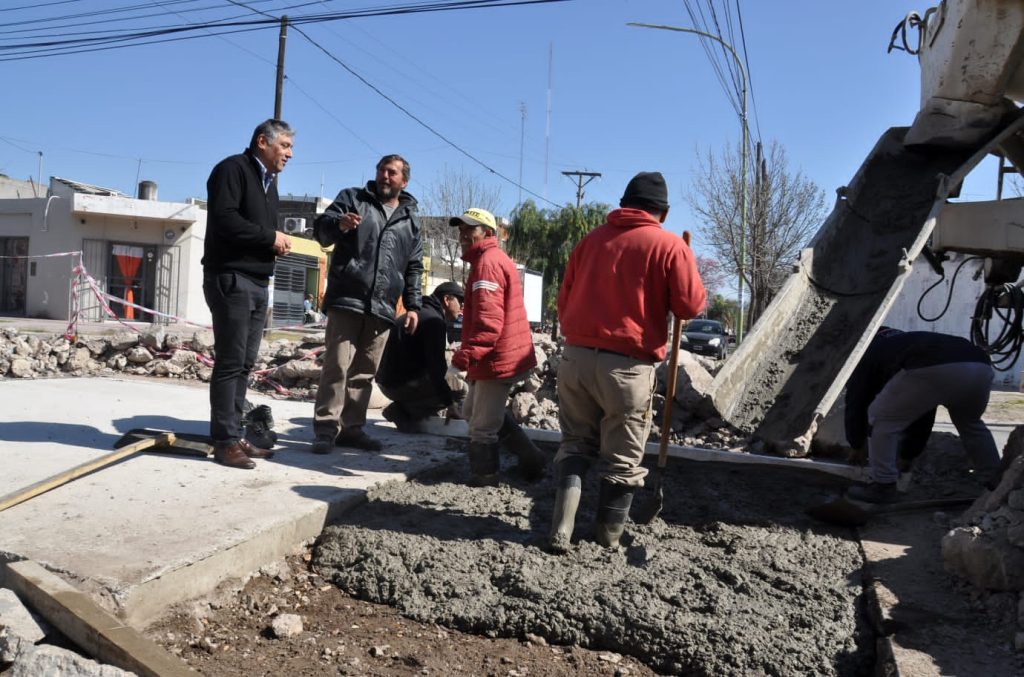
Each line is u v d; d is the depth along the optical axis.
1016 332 7.61
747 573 3.71
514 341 4.60
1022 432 4.65
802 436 4.72
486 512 4.42
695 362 7.12
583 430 4.07
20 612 2.86
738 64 20.09
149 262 29.02
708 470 5.40
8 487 3.96
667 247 3.78
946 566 3.63
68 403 6.34
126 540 3.34
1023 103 6.00
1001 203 5.90
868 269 6.09
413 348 5.79
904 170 6.60
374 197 5.16
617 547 3.95
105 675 2.56
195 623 3.12
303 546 3.90
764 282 22.12
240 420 4.82
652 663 3.14
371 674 2.97
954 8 5.60
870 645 3.16
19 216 29.41
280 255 4.77
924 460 5.69
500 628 3.32
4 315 29.52
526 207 47.91
